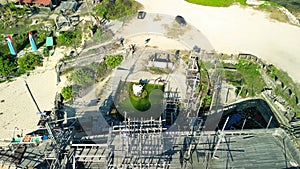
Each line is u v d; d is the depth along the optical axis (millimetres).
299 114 39469
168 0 60094
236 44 49938
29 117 38062
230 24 54500
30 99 40406
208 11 57500
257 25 54500
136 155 30047
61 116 37844
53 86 42281
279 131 33250
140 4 58438
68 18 52688
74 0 57562
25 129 34750
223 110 40562
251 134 33469
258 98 42219
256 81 43875
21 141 31312
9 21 53000
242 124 40812
